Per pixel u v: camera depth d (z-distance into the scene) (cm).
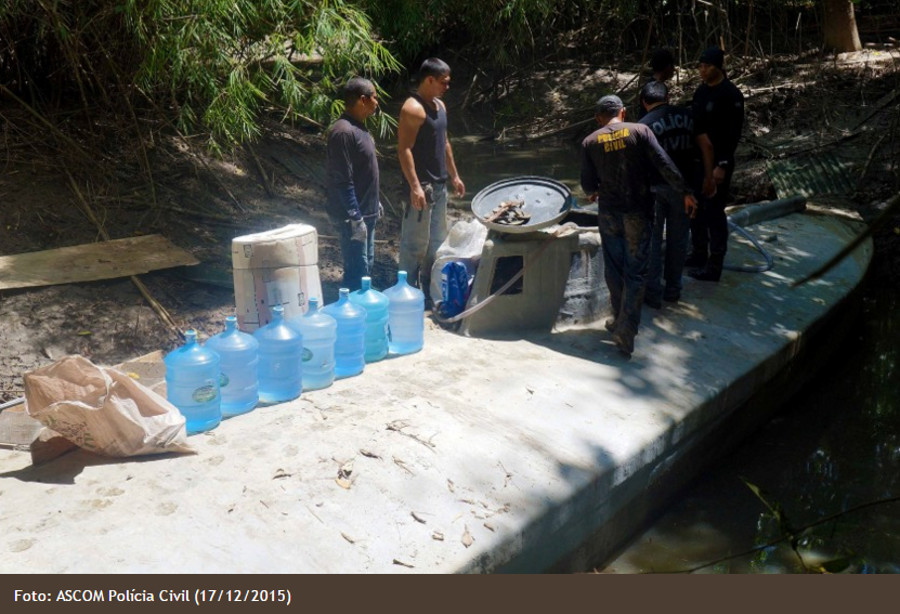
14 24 838
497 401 517
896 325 811
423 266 686
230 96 784
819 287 740
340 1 839
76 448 448
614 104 582
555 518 429
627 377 563
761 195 1042
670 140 646
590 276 650
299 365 505
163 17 758
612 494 471
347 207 609
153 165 849
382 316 563
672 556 484
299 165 948
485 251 614
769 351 620
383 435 464
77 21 805
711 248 721
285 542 379
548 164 1140
